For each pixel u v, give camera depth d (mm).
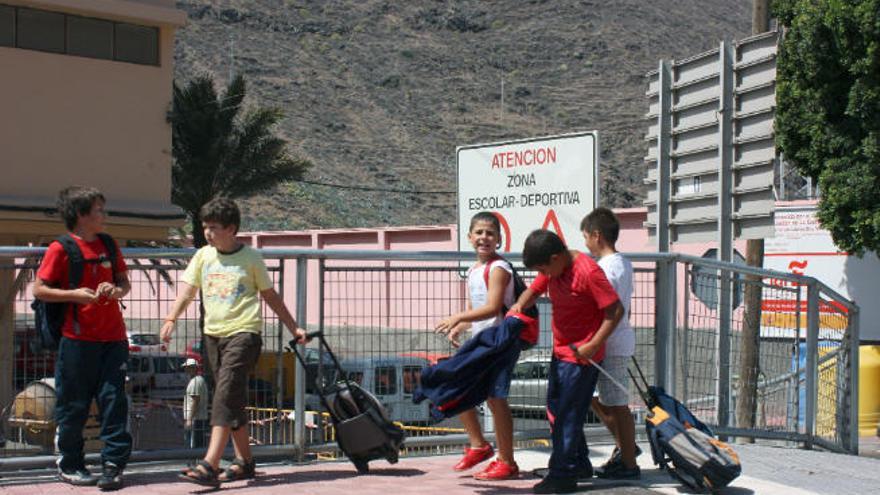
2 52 18625
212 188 25047
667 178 13992
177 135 24500
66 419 7492
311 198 77375
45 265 7352
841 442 11812
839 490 8047
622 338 7801
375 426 7910
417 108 107688
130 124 20094
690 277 9906
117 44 20062
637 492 7559
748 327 11672
